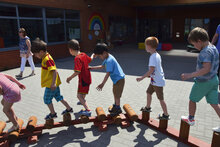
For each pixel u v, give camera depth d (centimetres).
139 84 580
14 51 870
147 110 330
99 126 321
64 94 500
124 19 1986
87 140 291
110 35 1745
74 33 1258
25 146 281
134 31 2230
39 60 989
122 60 1035
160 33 2314
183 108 401
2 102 312
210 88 252
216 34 498
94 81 618
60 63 955
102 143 283
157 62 291
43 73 304
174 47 1712
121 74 329
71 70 790
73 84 593
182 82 599
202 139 289
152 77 301
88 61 342
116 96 338
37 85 583
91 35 1402
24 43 654
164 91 512
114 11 1705
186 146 272
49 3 1007
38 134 301
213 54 235
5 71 785
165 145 275
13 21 866
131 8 2077
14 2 837
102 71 766
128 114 329
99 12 1470
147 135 303
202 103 423
